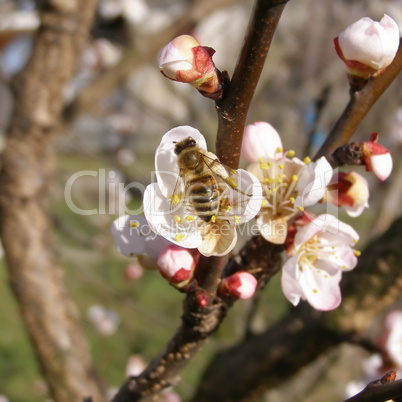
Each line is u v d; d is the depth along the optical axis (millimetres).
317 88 345
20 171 266
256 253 163
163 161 159
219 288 160
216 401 220
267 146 165
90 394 242
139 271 390
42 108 273
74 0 274
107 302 447
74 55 280
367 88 158
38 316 249
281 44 436
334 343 211
